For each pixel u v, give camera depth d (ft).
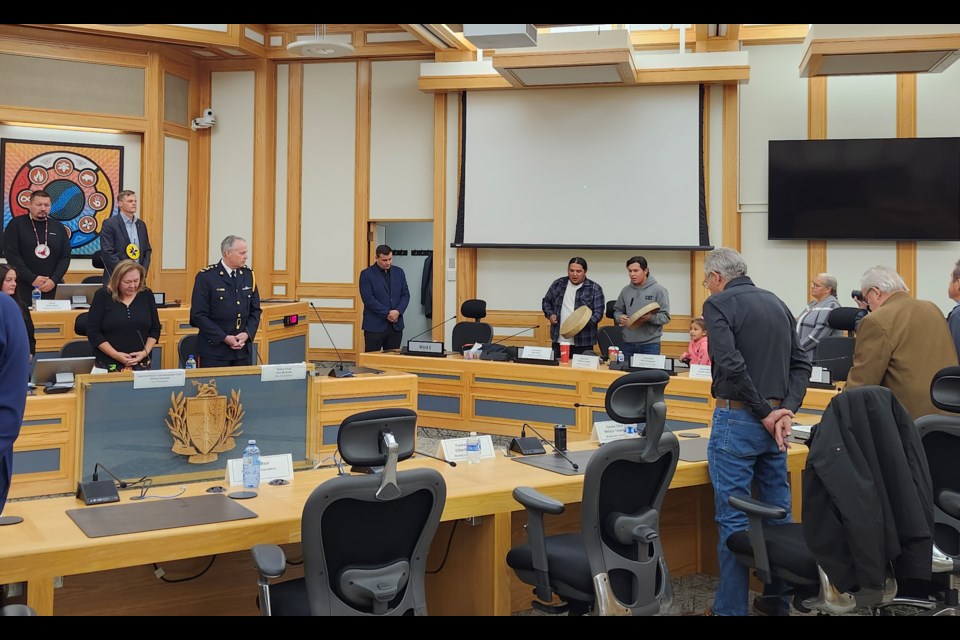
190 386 9.70
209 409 9.77
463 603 9.73
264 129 30.48
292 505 8.59
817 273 26.63
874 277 11.22
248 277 17.63
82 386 9.12
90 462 9.15
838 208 26.22
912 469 7.86
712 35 26.08
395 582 7.04
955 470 9.16
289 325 24.31
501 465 10.53
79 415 9.10
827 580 8.03
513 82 26.08
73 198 28.07
